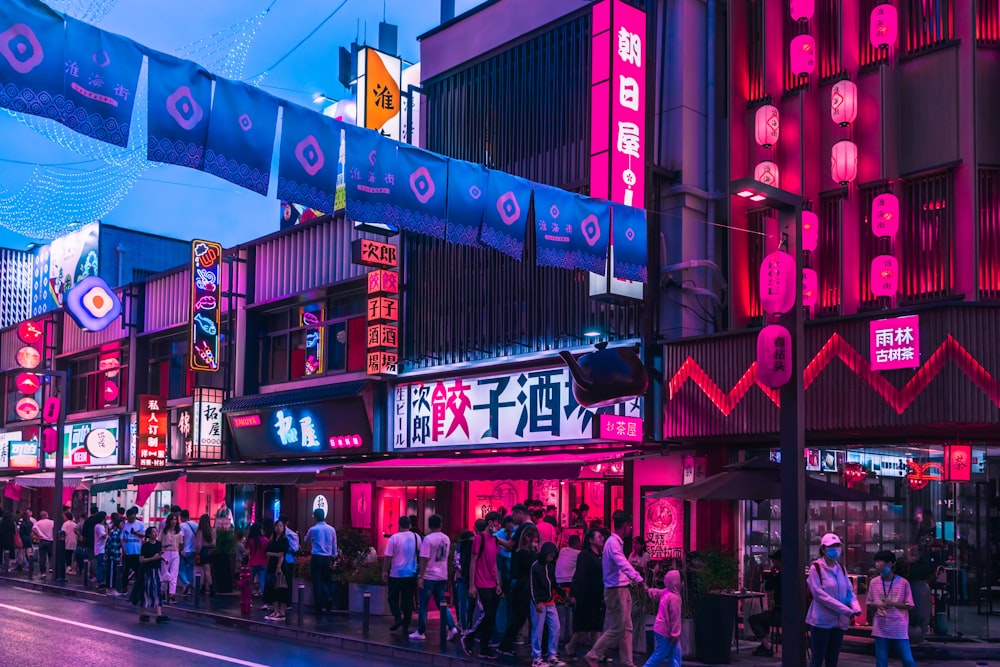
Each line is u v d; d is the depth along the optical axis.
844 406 16.00
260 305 28.88
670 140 19.53
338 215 26.52
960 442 16.78
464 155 22.78
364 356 25.61
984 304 14.95
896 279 16.19
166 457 30.98
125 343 34.53
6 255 45.81
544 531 16.55
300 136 11.98
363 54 23.69
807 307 16.83
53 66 9.92
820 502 17.75
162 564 18.81
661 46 19.86
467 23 23.11
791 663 11.81
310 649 15.11
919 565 15.62
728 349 17.75
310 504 27.64
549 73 21.05
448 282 23.06
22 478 33.75
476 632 14.41
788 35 18.83
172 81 10.86
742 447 18.81
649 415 18.62
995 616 16.17
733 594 14.80
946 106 16.38
